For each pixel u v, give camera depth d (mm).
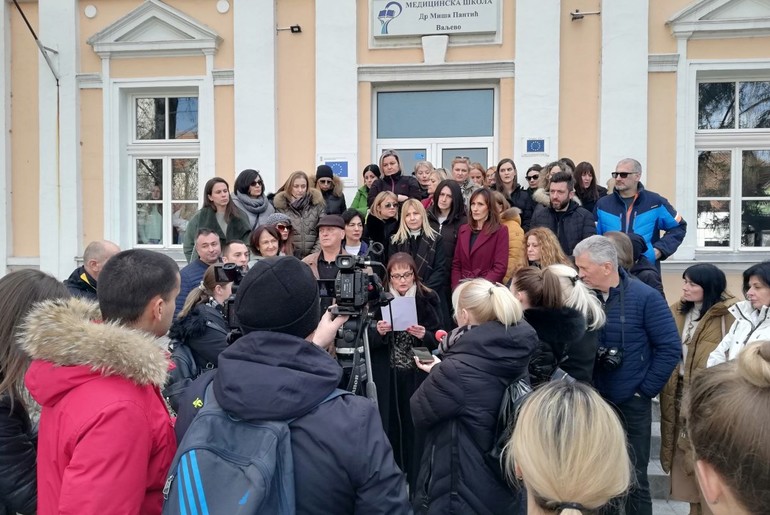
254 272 1485
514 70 6750
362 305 2150
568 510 1194
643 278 4391
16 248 7504
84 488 1359
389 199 4977
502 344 2352
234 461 1260
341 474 1329
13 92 7469
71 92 7328
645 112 6535
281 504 1266
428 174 5984
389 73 6949
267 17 7027
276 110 7086
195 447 1300
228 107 7176
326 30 6965
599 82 6641
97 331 1537
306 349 1428
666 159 6605
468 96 7043
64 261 7352
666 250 5039
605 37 6562
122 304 1698
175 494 1266
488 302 2441
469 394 2330
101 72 7316
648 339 3158
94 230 7406
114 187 7363
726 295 3561
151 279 1717
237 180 5645
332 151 6988
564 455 1224
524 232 5219
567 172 4914
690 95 6562
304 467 1322
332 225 4113
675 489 3559
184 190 7547
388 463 1379
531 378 2744
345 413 1381
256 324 1439
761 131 6680
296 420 1357
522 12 6691
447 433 2395
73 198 7344
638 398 3143
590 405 1290
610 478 1219
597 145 6672
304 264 1541
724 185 6797
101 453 1394
